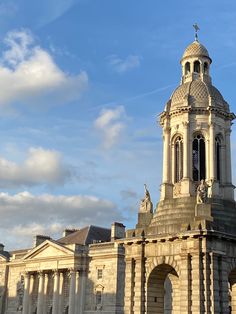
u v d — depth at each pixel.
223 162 55.56
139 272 51.66
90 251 107.56
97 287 103.56
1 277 131.12
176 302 53.00
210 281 46.75
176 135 56.41
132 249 52.84
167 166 56.06
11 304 126.50
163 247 50.56
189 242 48.25
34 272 119.88
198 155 55.31
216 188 53.38
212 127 55.16
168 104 57.88
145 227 52.97
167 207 53.31
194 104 55.91
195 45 60.53
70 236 121.62
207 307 45.97
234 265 49.28
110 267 102.50
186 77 59.75
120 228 106.69
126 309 51.50
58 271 112.12
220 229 48.53
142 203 56.06
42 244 117.12
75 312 105.25
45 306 115.25
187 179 53.69
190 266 47.81
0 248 138.12
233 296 54.72
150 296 51.03
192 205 51.88
